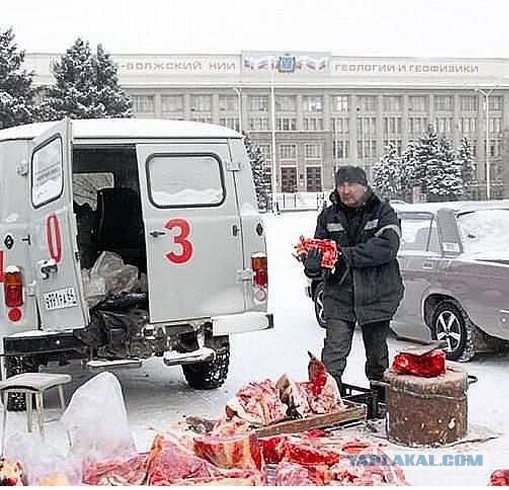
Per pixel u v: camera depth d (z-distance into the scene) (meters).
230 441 4.08
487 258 7.93
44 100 46.84
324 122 83.50
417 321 8.78
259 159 60.69
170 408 6.89
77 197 8.73
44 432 5.85
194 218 6.83
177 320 6.70
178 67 79.50
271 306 12.87
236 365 8.45
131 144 6.75
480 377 7.57
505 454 5.25
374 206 6.07
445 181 57.59
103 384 4.58
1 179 6.67
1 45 44.50
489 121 84.75
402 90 84.81
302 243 5.94
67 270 6.10
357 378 7.67
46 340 6.29
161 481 3.77
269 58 81.50
